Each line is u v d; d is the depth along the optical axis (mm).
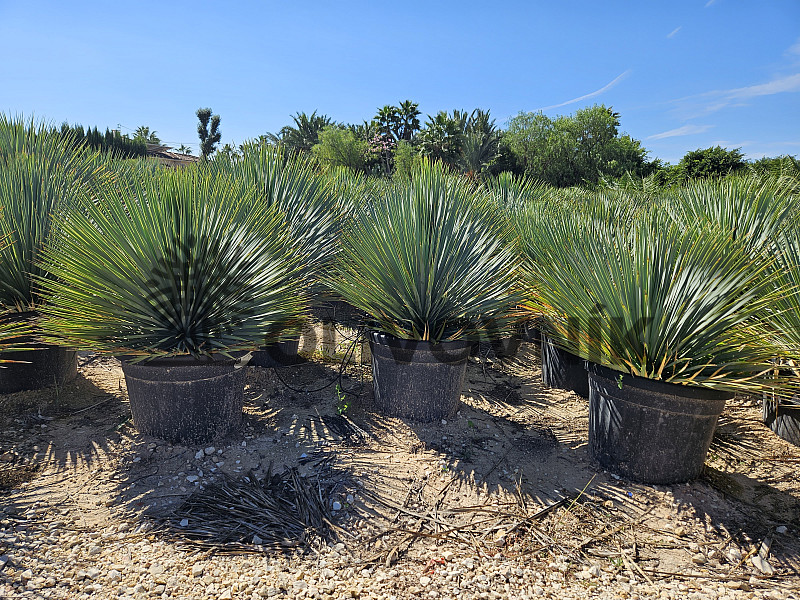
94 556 2096
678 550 2385
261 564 2123
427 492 2730
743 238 3852
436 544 2338
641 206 6465
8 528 2205
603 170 37781
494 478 2891
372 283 3441
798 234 3836
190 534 2277
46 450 2871
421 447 3176
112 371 4152
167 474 2730
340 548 2254
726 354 2727
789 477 3049
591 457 3127
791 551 2396
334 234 4914
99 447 2928
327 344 4844
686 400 2701
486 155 36156
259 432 3236
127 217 3047
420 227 3471
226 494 2584
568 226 4387
